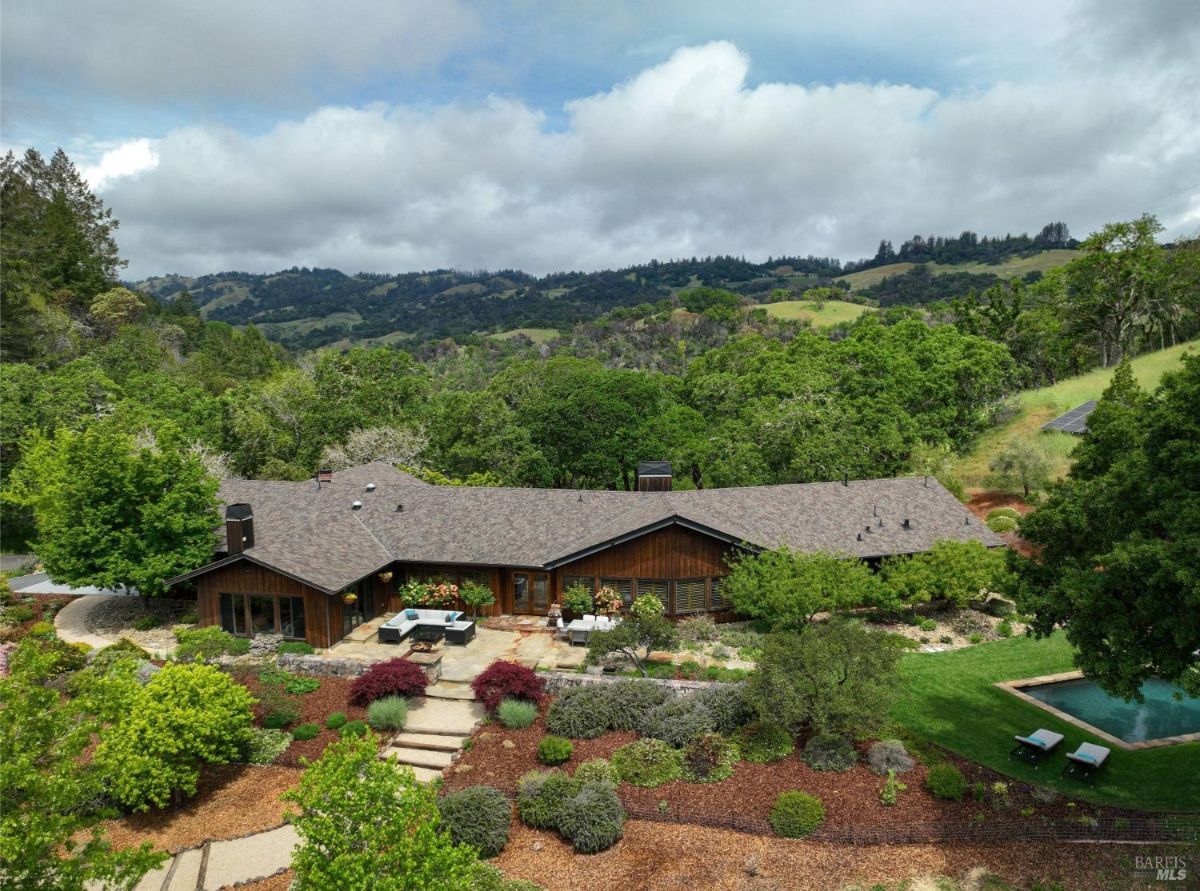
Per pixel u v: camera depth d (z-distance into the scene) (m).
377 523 33.44
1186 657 16.20
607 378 55.03
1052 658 26.30
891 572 29.81
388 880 11.91
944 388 50.53
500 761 20.22
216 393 77.50
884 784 18.69
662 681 23.69
